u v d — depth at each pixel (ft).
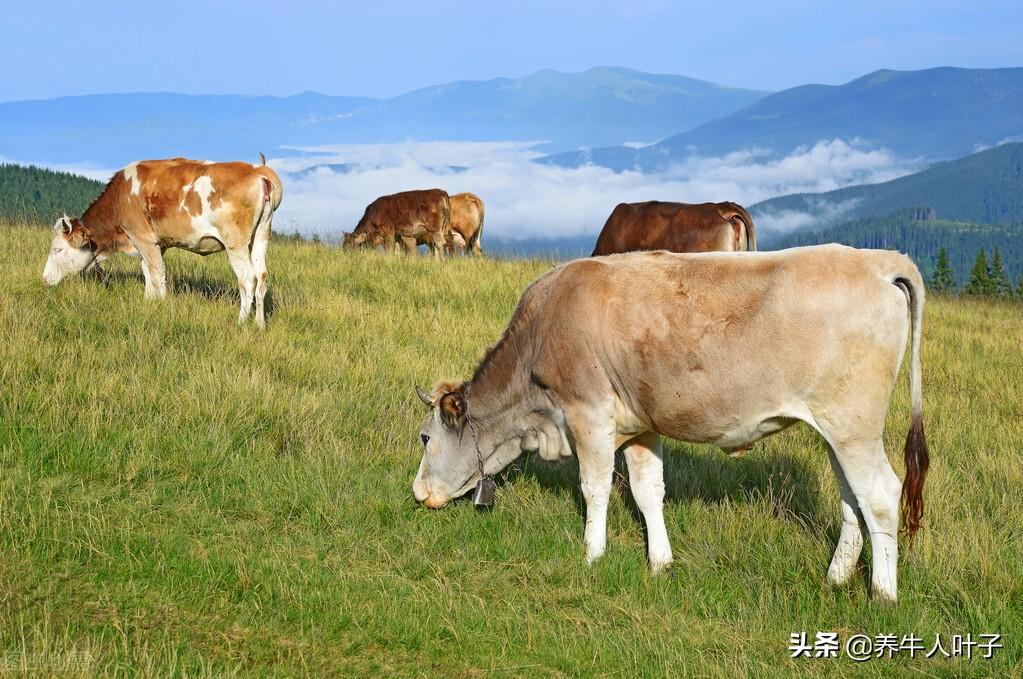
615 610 17.46
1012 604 17.16
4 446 21.35
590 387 18.84
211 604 16.47
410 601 17.11
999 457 24.88
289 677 14.49
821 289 16.80
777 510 21.44
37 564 16.94
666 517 21.48
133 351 28.40
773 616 17.15
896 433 27.55
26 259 41.57
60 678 13.16
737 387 17.40
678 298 17.90
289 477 21.97
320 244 60.75
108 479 20.89
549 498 22.44
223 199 33.91
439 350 33.78
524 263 55.42
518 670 15.37
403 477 23.02
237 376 26.78
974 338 43.21
